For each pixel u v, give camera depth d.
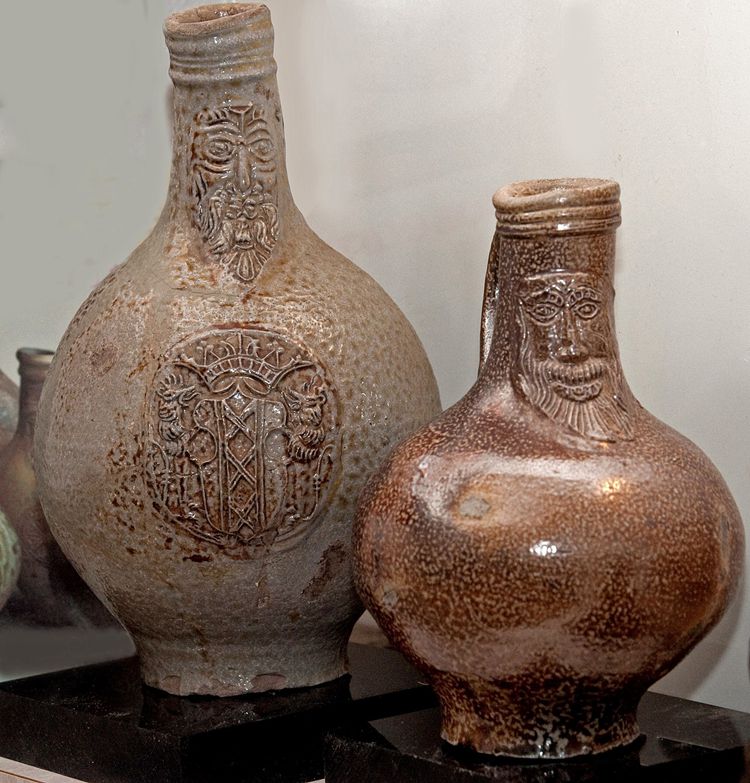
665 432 1.47
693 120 1.71
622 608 1.39
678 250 1.74
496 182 1.90
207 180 1.70
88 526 1.69
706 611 1.43
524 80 1.86
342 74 2.06
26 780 1.73
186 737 1.63
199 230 1.71
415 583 1.42
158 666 1.78
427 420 1.75
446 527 1.41
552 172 1.85
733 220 1.70
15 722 1.78
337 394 1.67
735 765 1.50
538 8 1.83
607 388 1.46
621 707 1.48
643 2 1.74
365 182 2.05
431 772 1.46
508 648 1.40
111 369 1.67
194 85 1.70
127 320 1.68
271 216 1.71
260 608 1.70
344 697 1.75
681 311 1.75
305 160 2.12
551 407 1.45
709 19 1.69
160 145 2.27
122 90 2.27
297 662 1.77
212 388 1.64
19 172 2.27
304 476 1.66
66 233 2.27
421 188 1.99
